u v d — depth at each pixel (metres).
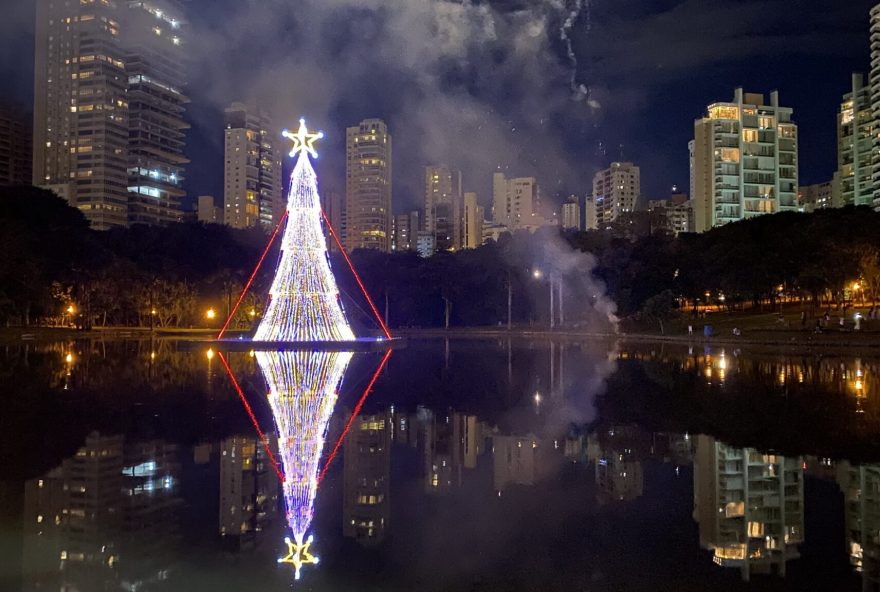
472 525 10.95
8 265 69.38
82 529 10.61
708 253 88.31
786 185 143.50
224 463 14.91
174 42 190.75
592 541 10.16
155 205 185.25
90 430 18.55
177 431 18.48
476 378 33.03
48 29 176.12
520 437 18.06
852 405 22.70
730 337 65.31
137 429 18.77
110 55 176.75
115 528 10.66
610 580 8.70
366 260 112.88
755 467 14.55
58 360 42.41
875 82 133.62
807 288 72.94
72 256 81.62
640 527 10.81
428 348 60.69
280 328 53.59
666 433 18.39
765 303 94.62
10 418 20.44
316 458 15.56
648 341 72.06
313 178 52.97
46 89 176.00
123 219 178.00
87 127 173.00
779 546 9.94
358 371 36.38
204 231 100.94
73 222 97.38
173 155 190.62
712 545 9.98
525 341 75.31
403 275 110.50
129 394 25.88
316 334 53.56
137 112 180.75
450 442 17.42
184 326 96.94
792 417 20.56
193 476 13.81
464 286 111.31
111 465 14.62
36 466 14.49
